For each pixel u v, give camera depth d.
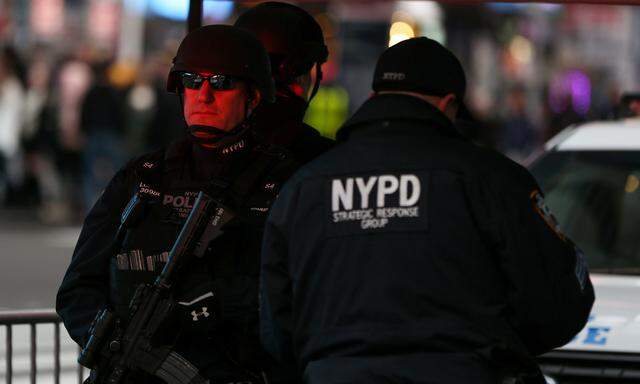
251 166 10.59
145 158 10.86
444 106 9.98
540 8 80.44
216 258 10.34
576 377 13.48
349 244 9.61
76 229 43.75
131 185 10.86
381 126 9.88
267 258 9.95
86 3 62.25
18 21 60.53
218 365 10.29
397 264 9.48
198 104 10.48
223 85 10.45
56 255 36.84
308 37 12.12
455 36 61.31
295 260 9.80
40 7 61.03
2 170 47.38
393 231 9.53
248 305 10.32
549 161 17.31
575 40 93.56
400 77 9.88
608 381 13.42
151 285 10.34
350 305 9.55
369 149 9.81
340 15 52.12
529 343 9.71
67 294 10.83
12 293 29.81
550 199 16.72
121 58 62.06
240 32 10.61
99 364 10.34
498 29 72.00
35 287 30.83
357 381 9.40
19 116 45.62
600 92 78.44
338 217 9.68
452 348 9.36
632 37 94.75
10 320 14.12
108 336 10.34
